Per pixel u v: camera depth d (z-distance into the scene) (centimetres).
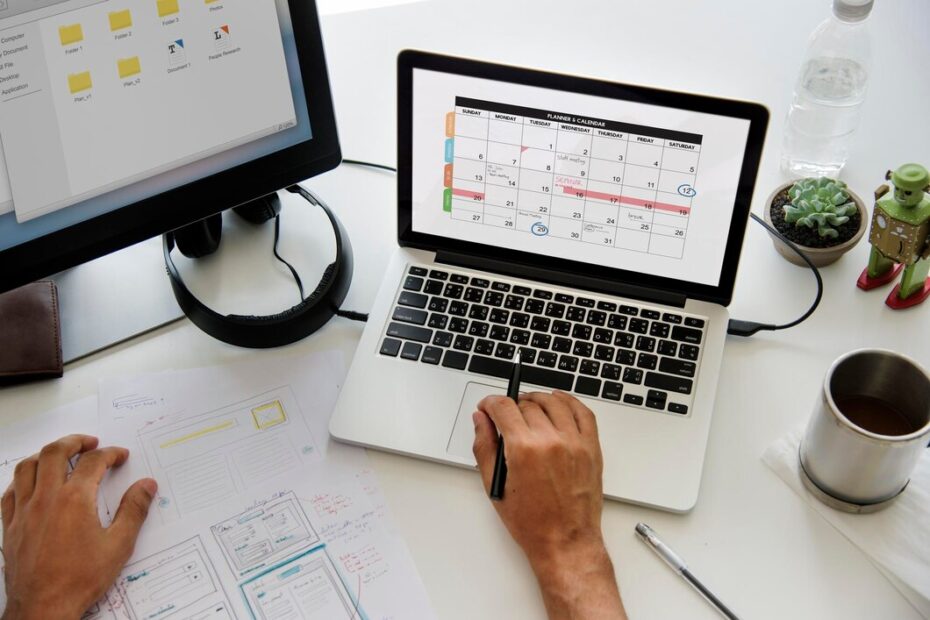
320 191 98
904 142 96
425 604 69
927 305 85
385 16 116
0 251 74
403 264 87
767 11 111
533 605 69
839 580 69
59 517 70
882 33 105
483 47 111
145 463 76
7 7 65
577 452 70
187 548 72
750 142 75
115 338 85
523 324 82
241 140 79
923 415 67
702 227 79
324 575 70
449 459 75
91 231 77
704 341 80
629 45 109
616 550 71
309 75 78
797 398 80
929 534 70
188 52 73
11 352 82
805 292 87
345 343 85
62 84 69
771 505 73
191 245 88
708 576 70
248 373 83
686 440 75
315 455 77
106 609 68
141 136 74
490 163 81
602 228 82
